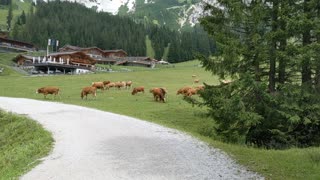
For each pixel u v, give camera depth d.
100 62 150.00
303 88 25.02
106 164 14.62
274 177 13.10
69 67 96.69
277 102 24.47
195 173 13.53
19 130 25.20
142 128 23.69
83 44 182.62
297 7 25.97
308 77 26.30
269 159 15.67
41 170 13.76
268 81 26.75
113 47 190.38
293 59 24.27
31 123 25.66
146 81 68.50
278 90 26.08
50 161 15.16
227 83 26.94
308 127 25.11
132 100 41.88
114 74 78.56
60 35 180.75
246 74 24.36
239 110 24.12
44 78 69.38
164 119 31.27
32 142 20.22
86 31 191.00
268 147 24.12
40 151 17.22
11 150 20.30
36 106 34.94
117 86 53.91
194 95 45.44
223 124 26.11
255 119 23.56
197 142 19.61
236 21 26.22
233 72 26.45
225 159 15.77
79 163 14.73
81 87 55.56
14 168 14.84
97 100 41.72
